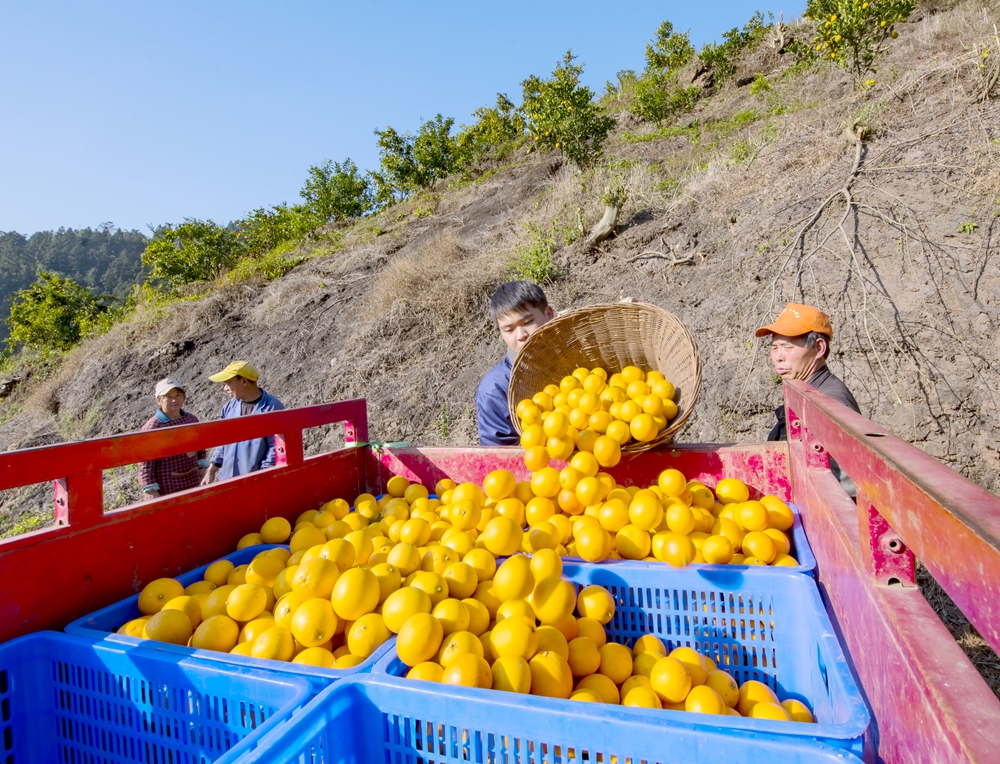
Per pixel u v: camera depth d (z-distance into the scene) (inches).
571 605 66.8
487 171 775.7
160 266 716.7
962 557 22.7
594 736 40.5
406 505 106.7
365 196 894.4
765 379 230.7
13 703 61.2
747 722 38.1
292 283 506.9
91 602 72.8
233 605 69.6
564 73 487.2
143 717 56.8
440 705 44.9
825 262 244.7
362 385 346.9
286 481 107.0
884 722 40.8
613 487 95.8
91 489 73.7
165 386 210.1
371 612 63.5
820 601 59.7
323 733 43.4
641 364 126.2
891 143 276.1
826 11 379.6
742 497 96.1
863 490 41.4
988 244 215.5
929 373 199.9
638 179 383.9
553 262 358.0
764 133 364.5
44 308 765.3
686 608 73.2
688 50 811.4
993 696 28.8
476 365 326.0
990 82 266.5
